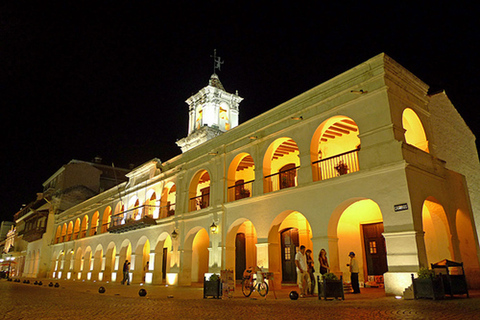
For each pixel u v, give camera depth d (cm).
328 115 1295
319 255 1167
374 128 1144
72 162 4047
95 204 3097
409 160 1084
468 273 1203
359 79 1227
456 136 1493
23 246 4712
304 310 756
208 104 2752
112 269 2755
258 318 657
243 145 1662
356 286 1148
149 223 2175
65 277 3312
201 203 1984
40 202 4341
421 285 867
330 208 1214
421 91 1305
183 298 1146
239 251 2086
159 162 2370
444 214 1184
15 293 1366
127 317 689
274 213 1424
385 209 1062
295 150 1784
